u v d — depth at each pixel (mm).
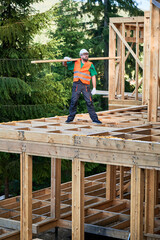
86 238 10055
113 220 9375
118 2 26734
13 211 9938
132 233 6844
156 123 9492
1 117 17578
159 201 10828
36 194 11891
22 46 17688
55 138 7398
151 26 9383
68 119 9094
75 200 7312
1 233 8984
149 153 6492
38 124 9359
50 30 24375
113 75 14594
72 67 8922
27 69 17312
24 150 7812
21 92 17156
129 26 16156
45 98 18094
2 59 17094
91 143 7035
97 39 26625
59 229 10797
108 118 10469
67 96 20812
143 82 13008
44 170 17094
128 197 11523
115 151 6816
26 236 7840
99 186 12461
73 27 24641
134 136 7574
